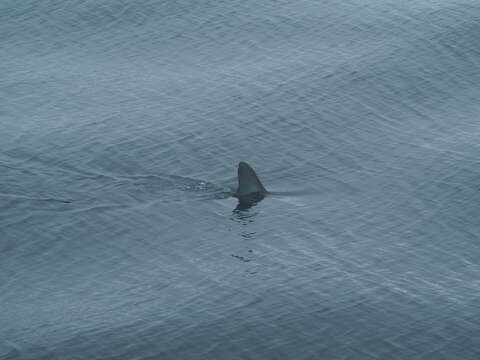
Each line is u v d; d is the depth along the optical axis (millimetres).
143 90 89625
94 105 86750
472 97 89688
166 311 56438
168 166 75875
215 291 58656
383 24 102125
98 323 55281
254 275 60406
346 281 59375
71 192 71000
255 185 71188
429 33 100188
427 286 58781
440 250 63406
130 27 102188
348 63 94250
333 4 106500
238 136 80938
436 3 107000
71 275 60875
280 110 85438
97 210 68438
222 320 55344
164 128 81938
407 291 58156
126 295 58438
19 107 86500
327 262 61875
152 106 86188
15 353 52344
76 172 74312
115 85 90875
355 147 79875
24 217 67188
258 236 65250
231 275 60469
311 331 54031
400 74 92750
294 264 61625
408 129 83375
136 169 75250
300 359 51469
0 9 106438
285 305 56812
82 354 52344
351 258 62406
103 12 104688
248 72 92625
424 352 51812
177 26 101875
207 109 85500
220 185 73000
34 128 82062
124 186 72250
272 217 67688
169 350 52594
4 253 63156
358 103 87500
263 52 96938
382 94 89250
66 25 103000
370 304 56719
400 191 72125
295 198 70938
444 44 98375
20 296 58438
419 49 97312
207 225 66625
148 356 52125
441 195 71312
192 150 78438
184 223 66875
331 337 53375
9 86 90812
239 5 105438
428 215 68312
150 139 80000
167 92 89125
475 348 52188
